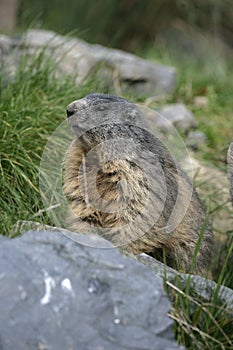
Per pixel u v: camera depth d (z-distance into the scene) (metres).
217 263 11.87
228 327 8.45
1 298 7.16
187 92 19.30
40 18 22.12
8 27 20.50
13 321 7.06
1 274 7.29
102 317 7.41
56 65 14.32
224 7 26.02
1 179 10.89
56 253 7.77
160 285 7.89
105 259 7.89
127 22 25.17
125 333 7.35
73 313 7.30
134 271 7.88
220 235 12.59
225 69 23.31
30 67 13.93
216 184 14.12
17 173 11.12
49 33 17.41
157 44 25.08
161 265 9.08
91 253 7.93
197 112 18.03
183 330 7.95
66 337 7.10
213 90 19.81
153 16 25.59
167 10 25.81
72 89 13.63
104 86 15.16
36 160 11.58
